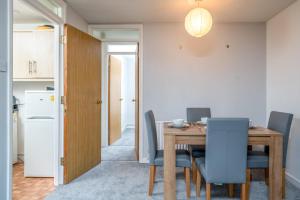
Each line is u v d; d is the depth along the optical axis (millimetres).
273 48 3840
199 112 3691
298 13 3137
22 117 4168
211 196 2756
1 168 1980
